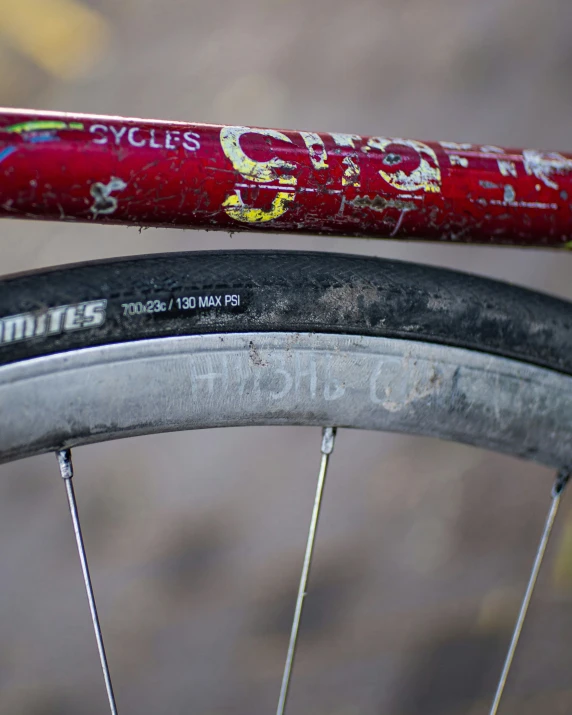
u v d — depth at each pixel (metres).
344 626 2.46
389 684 2.21
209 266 0.56
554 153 0.59
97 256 4.50
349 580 2.63
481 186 0.56
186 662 2.47
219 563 2.83
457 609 2.38
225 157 0.51
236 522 2.99
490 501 2.74
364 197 0.54
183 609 2.67
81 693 2.46
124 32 6.95
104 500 3.23
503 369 0.61
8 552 3.09
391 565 2.63
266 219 0.53
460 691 2.14
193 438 3.40
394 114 4.96
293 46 6.00
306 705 2.23
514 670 2.14
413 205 0.55
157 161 0.49
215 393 0.56
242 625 2.56
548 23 4.91
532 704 2.03
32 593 2.89
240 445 3.30
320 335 0.58
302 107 5.39
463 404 0.61
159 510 3.12
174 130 0.50
